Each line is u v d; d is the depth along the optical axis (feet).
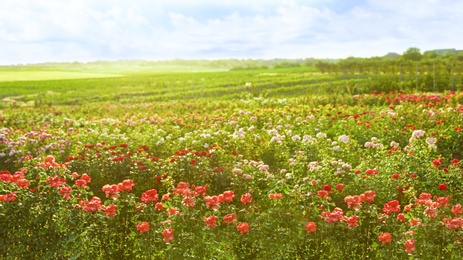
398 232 17.71
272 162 35.55
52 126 55.98
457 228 16.19
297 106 59.98
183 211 18.94
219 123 48.85
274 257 16.71
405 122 42.14
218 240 17.92
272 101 69.87
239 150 37.35
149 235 17.83
